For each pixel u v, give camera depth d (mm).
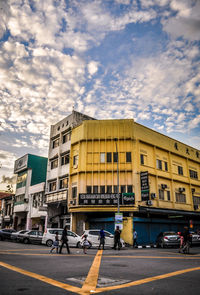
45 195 30906
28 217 35469
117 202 23641
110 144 26453
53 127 33719
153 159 27984
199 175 35219
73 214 26031
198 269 8305
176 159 31641
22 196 38719
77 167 26703
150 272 7750
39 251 14633
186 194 31547
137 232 23969
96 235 19969
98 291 5340
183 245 14812
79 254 13688
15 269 7691
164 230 27125
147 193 23812
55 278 6586
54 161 31828
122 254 14078
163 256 12719
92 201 24125
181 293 5273
